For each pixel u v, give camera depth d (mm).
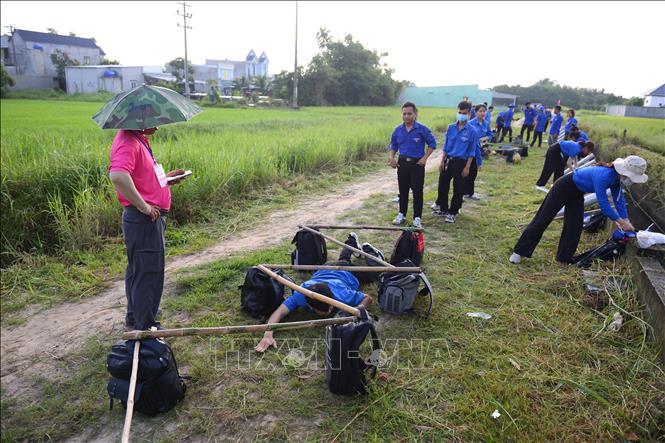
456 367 3656
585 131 15695
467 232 7074
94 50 86562
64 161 7805
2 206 6676
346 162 13844
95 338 4258
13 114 26719
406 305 4398
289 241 6738
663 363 3678
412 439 2957
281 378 3568
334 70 69250
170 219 7539
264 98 63375
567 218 5691
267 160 10633
